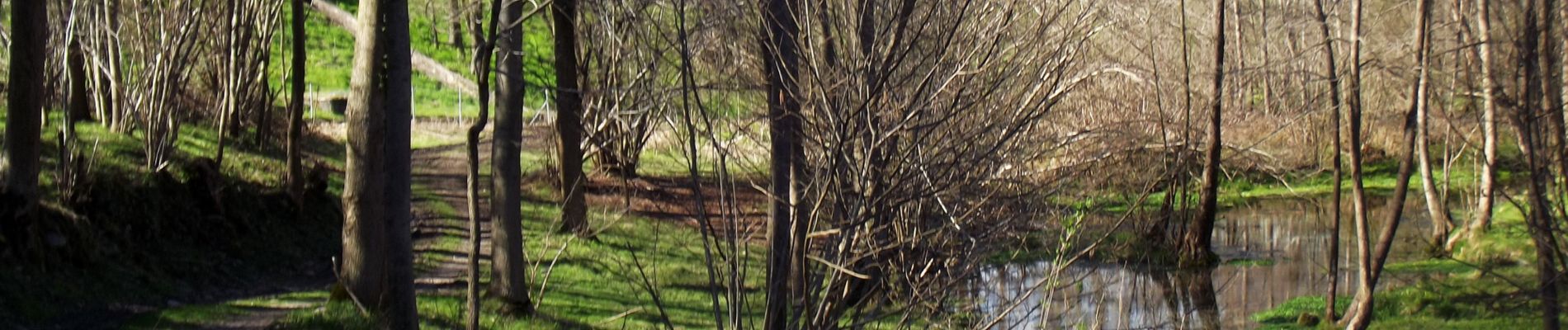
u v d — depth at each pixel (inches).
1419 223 1179.3
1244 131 1218.0
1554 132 571.8
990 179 350.9
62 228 518.9
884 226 325.1
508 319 518.9
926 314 355.3
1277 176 1269.7
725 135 416.8
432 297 565.3
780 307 329.7
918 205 342.6
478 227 361.7
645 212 841.5
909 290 364.2
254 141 1028.5
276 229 745.0
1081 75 388.5
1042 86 346.3
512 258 540.7
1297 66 1190.3
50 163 658.2
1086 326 432.1
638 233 788.0
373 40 421.4
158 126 718.5
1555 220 541.6
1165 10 924.6
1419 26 665.0
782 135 331.6
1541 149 559.2
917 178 341.1
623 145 878.4
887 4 332.8
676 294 634.8
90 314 489.1
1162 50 887.7
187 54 790.5
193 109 1027.3
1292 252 1048.2
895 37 317.4
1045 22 355.6
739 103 364.8
